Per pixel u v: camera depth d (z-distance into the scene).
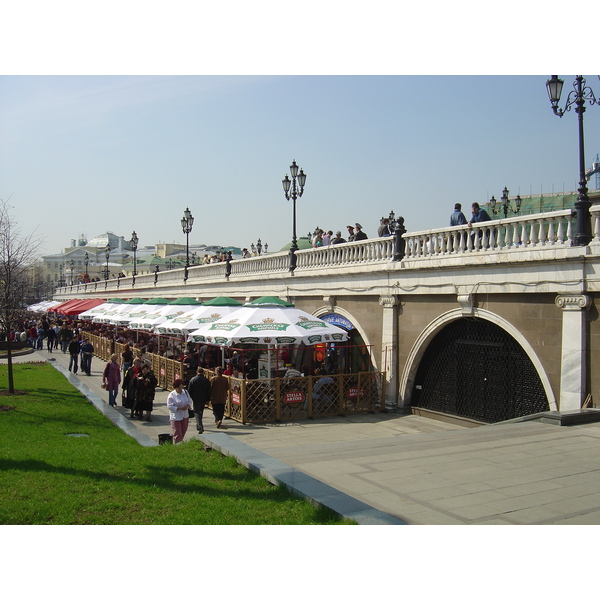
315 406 19.03
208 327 20.86
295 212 26.94
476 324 17.28
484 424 16.58
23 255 33.03
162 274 48.25
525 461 9.87
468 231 16.78
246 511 7.89
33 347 48.25
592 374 13.39
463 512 7.35
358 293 21.62
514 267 15.15
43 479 10.11
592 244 13.13
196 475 9.99
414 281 18.80
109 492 9.31
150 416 18.61
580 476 8.95
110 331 42.44
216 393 17.20
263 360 22.44
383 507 7.56
